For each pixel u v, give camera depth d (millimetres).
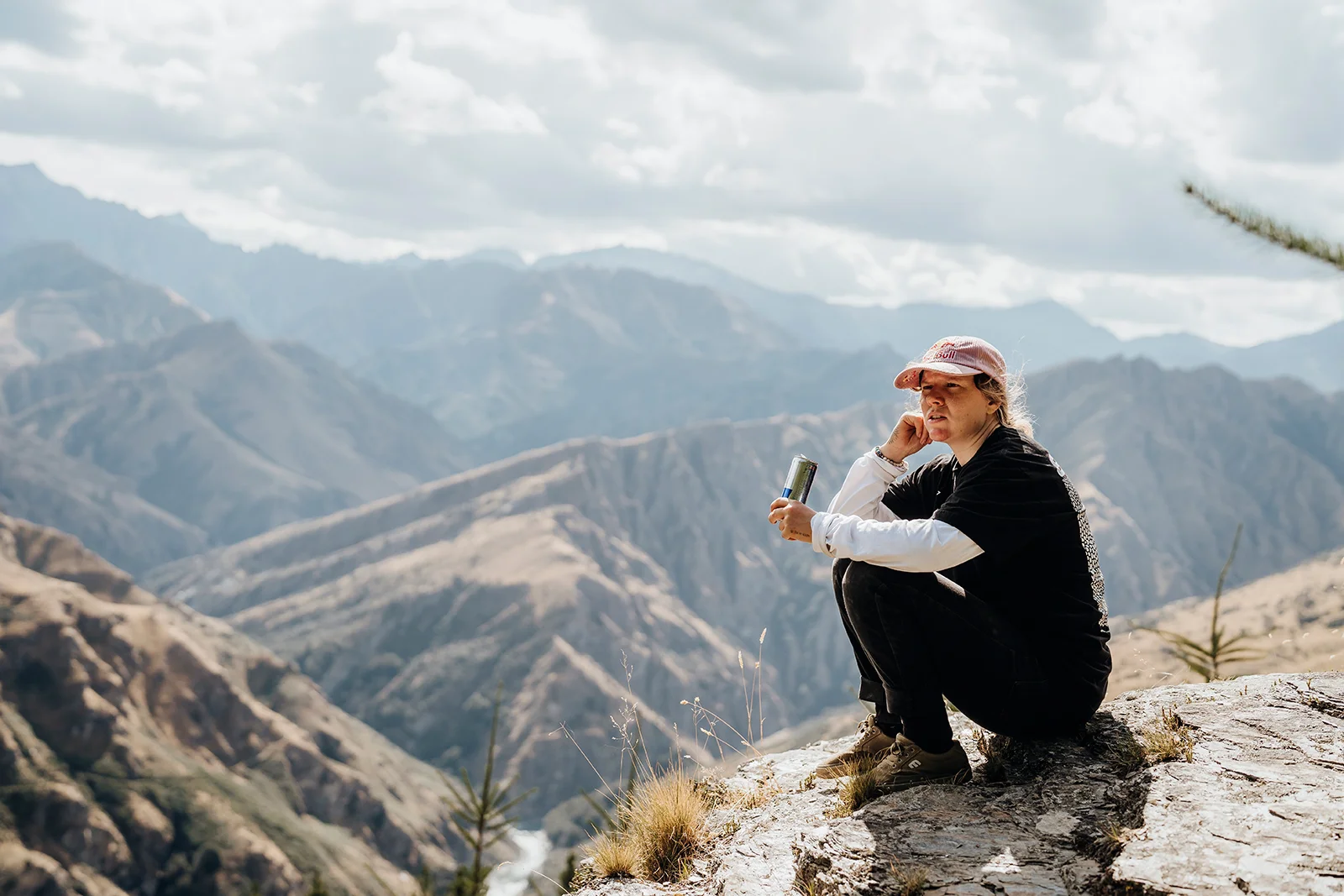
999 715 4719
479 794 13594
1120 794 4250
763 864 4496
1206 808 3863
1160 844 3625
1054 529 4582
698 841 5008
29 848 170750
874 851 4098
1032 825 4207
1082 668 4660
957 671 4699
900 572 4688
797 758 6000
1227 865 3408
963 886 3738
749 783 5688
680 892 4566
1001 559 4484
